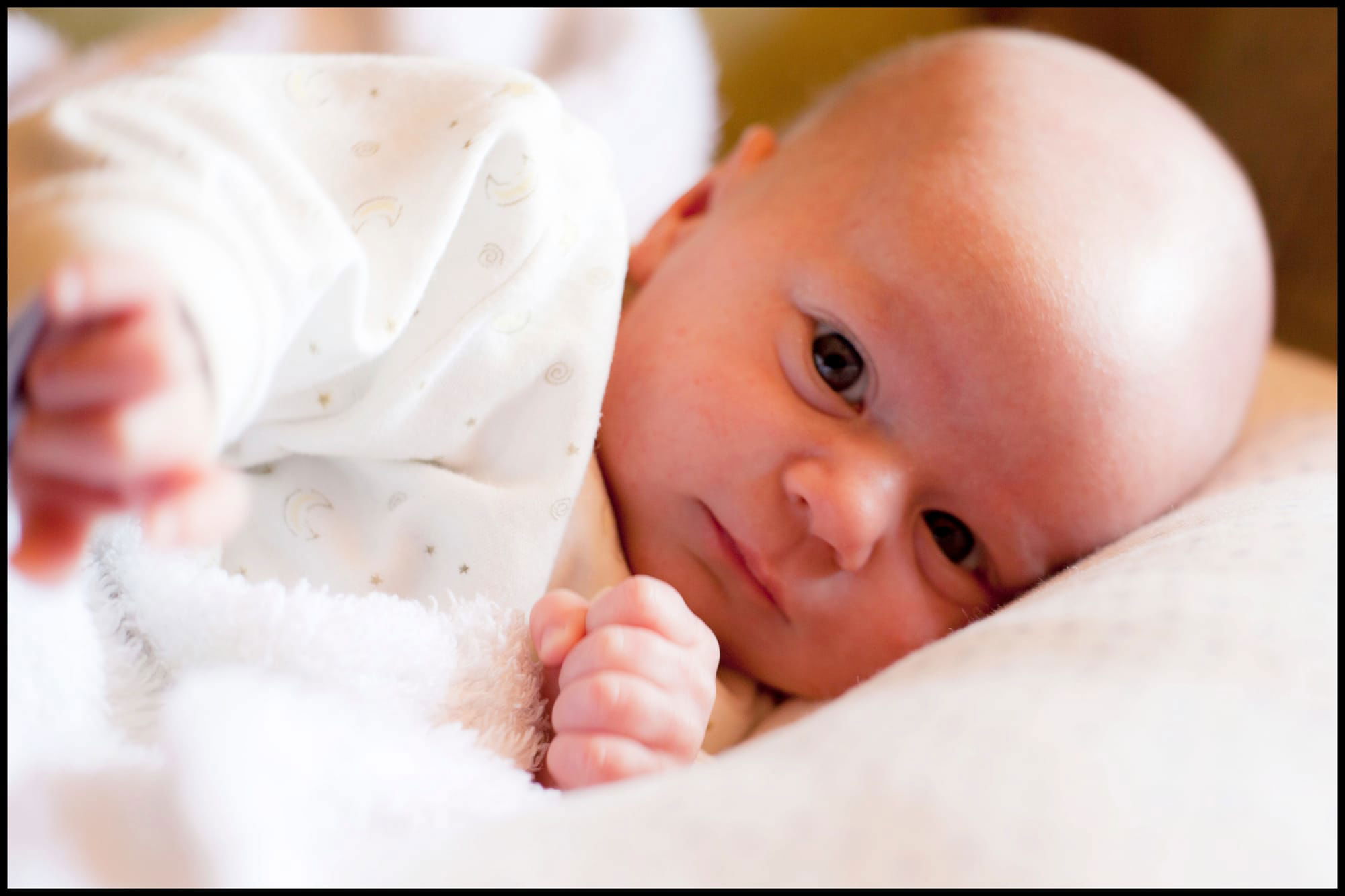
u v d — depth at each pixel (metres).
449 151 0.66
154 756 0.45
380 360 0.68
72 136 0.49
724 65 1.53
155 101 0.55
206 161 0.50
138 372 0.36
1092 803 0.38
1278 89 1.49
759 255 0.89
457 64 0.72
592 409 0.74
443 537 0.71
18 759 0.44
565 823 0.40
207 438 0.39
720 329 0.86
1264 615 0.50
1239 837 0.37
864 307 0.82
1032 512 0.84
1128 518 0.86
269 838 0.39
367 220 0.64
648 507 0.84
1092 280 0.82
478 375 0.71
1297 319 1.45
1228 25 1.54
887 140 0.92
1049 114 0.91
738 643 0.86
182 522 0.37
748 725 0.87
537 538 0.71
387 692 0.57
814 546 0.82
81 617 0.54
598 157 0.81
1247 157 1.52
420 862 0.38
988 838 0.37
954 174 0.85
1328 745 0.43
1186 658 0.47
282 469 0.72
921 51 1.07
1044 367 0.80
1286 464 0.93
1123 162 0.89
